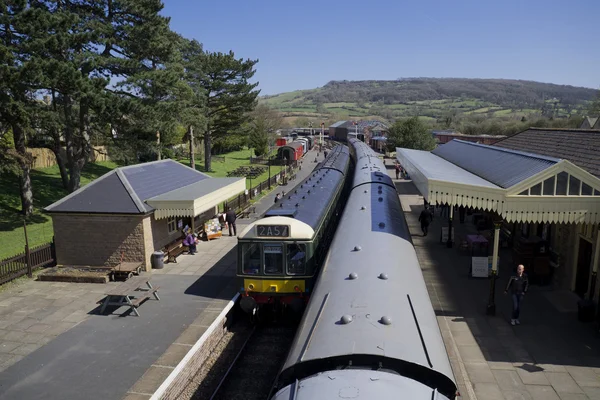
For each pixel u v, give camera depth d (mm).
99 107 20922
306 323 6688
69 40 20031
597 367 9641
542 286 14500
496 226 12164
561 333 11250
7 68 17812
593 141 14703
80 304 13172
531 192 11203
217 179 21500
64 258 16219
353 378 5000
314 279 12258
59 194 28188
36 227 22422
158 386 8992
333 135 107312
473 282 15148
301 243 11922
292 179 43812
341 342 5664
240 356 10914
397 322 6195
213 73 42469
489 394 8734
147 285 14617
